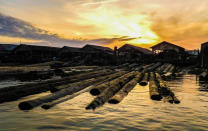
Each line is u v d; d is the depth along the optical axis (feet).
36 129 15.26
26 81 52.80
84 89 35.63
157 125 15.93
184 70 99.35
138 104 23.34
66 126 15.85
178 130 14.85
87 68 103.45
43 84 39.50
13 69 68.90
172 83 45.85
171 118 17.81
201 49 98.32
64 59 146.10
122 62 138.82
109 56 149.48
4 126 15.98
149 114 19.10
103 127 15.55
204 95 29.63
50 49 147.54
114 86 33.45
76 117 18.15
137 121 16.98
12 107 22.13
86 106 22.27
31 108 20.97
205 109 21.02
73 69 92.73
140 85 41.78
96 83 44.52
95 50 153.58
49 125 16.10
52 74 76.38
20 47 130.62
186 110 20.58
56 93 27.20
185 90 34.76
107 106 22.29
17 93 28.96
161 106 22.38
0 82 50.31
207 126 15.67
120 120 17.26
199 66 101.09
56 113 19.45
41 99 23.49
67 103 23.76
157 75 58.39
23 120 17.44
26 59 125.59
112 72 74.54
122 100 25.50
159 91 30.60
